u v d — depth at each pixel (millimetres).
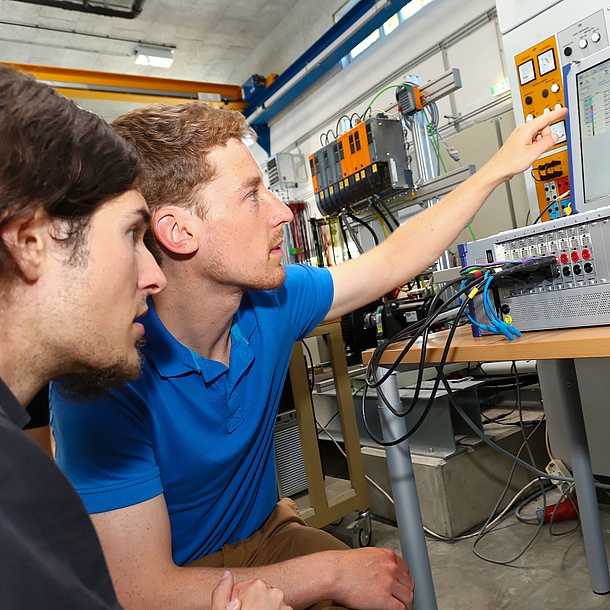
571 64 1254
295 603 737
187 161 765
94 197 459
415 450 2020
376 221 2459
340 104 5344
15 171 391
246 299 951
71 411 721
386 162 2092
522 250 1000
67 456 719
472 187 1104
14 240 413
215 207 774
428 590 1146
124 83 5809
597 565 1417
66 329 453
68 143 429
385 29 4738
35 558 342
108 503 700
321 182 2443
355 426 1927
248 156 820
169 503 860
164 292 819
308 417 1816
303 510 1784
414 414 2025
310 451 1800
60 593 358
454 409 1988
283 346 983
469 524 1881
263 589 602
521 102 1879
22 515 349
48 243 440
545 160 1822
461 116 4012
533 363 2357
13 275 424
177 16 5551
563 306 921
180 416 810
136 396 751
